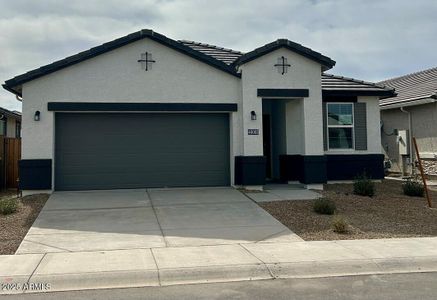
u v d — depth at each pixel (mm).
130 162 13664
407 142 20406
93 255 7277
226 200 11984
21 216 10094
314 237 8703
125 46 13383
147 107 13430
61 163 13258
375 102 16266
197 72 13789
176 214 10445
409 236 8914
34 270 6449
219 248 7793
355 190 13344
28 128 12789
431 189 15469
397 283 6207
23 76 12680
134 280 6270
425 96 18719
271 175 16656
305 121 14070
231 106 13914
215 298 5566
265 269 6672
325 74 17016
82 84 13102
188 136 14047
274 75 13922
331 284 6168
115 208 10961
